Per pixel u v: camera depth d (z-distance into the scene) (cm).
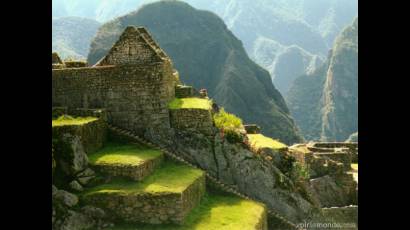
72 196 1451
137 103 2041
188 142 2055
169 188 1523
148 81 2038
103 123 1947
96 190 1504
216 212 1700
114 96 2042
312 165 2686
